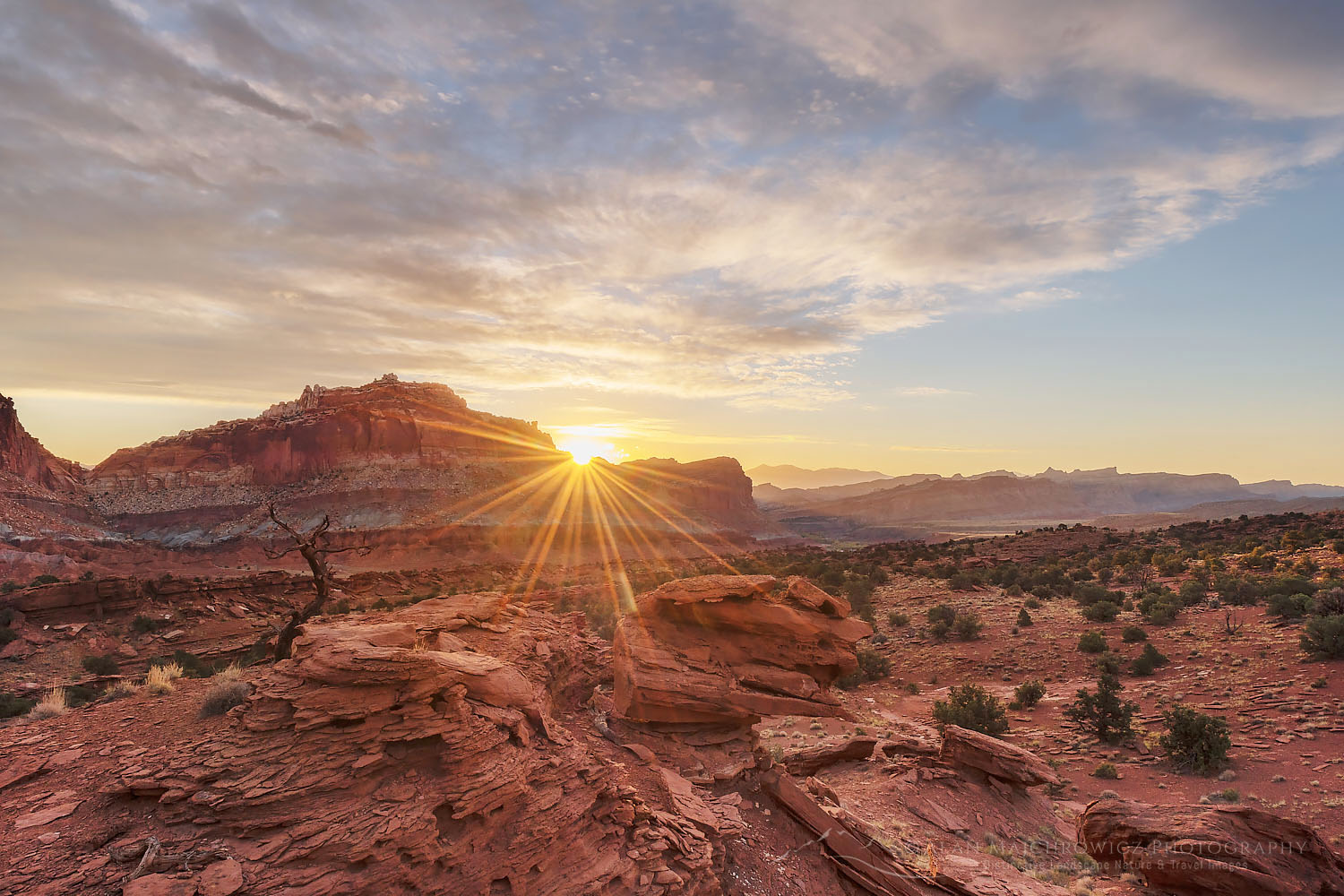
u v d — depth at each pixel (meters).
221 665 47.81
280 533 195.12
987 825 23.91
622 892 11.10
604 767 13.02
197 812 9.39
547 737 13.22
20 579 107.50
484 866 10.04
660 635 19.16
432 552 198.38
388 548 195.00
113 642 63.34
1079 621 74.50
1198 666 53.72
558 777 12.12
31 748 11.70
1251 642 56.06
